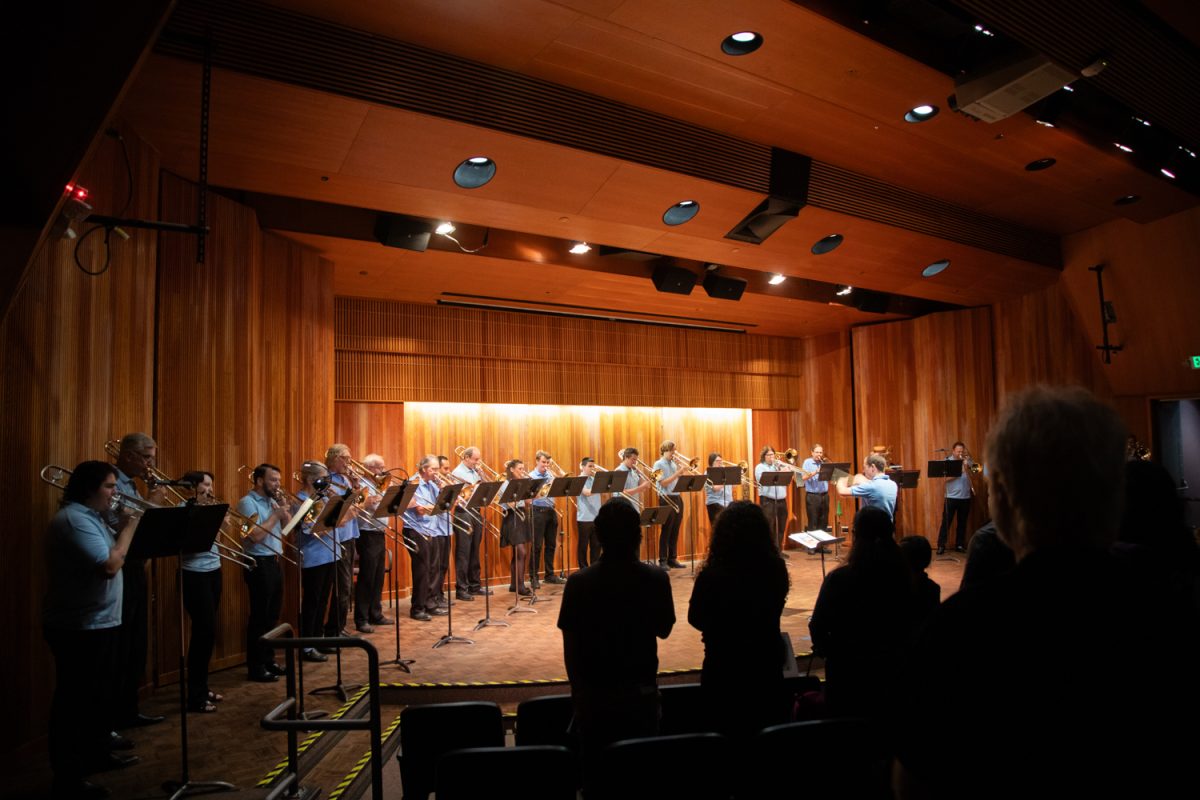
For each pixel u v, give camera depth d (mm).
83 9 3031
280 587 5605
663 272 8492
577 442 10852
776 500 11031
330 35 4523
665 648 6172
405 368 9242
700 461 12008
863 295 10562
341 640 3115
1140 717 917
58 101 3197
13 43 3037
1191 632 960
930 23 4965
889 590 3020
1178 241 8438
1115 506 1050
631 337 11055
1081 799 912
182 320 5379
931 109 5754
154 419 5156
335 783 3904
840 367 12492
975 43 5090
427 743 2910
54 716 3504
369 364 9000
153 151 5062
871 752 2426
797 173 6660
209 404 5602
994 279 9664
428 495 7602
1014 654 964
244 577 5629
